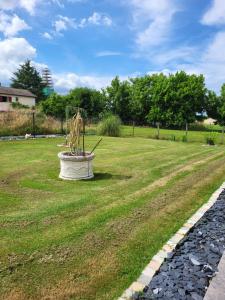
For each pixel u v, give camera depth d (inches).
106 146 553.6
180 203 203.9
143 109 1695.4
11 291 102.3
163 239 146.7
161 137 809.5
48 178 280.8
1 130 696.4
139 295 101.4
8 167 330.0
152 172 311.7
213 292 104.3
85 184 259.9
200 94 1617.9
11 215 174.2
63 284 107.0
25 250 130.6
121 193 226.1
